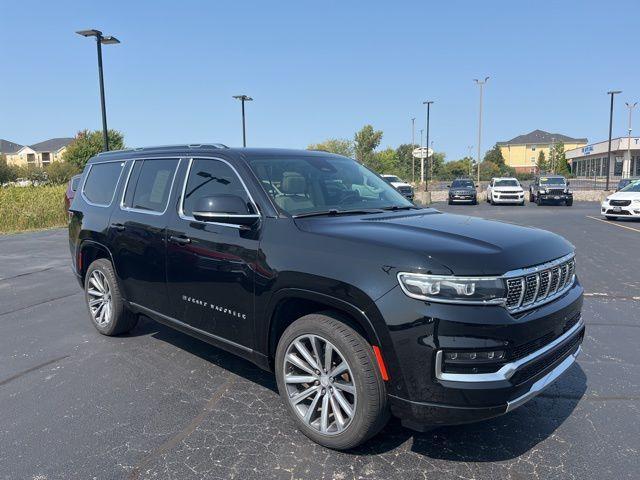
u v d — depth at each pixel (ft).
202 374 14.58
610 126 113.50
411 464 10.11
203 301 12.96
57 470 10.00
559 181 98.53
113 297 16.78
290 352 11.03
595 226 52.29
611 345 16.70
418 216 12.48
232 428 11.56
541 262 10.02
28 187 83.97
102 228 16.72
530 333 9.46
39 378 14.40
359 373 9.73
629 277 26.78
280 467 10.02
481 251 9.45
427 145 144.36
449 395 8.96
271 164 13.15
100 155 18.89
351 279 9.65
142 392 13.46
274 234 11.30
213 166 13.50
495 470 9.91
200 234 12.88
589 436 11.14
